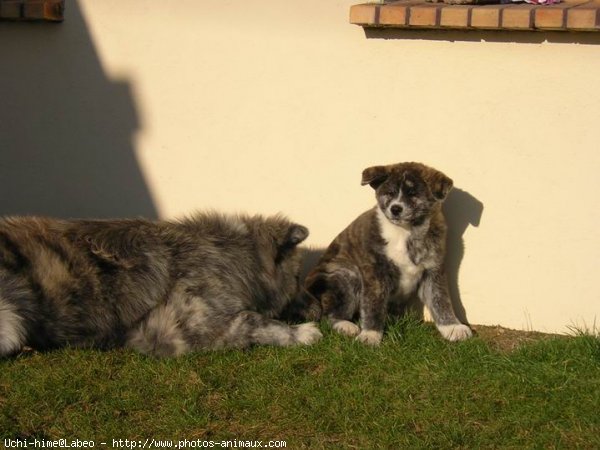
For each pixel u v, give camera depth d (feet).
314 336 12.50
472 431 11.27
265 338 12.49
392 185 12.55
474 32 12.58
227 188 13.62
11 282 12.20
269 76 13.29
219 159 13.58
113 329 12.52
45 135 14.03
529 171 12.62
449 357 12.21
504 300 12.89
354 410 11.51
